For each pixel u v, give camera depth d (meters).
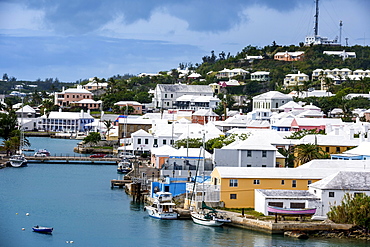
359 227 126.44
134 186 166.25
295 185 142.25
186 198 144.50
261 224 127.50
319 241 122.31
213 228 131.25
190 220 139.25
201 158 175.12
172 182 151.12
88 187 178.88
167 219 139.12
